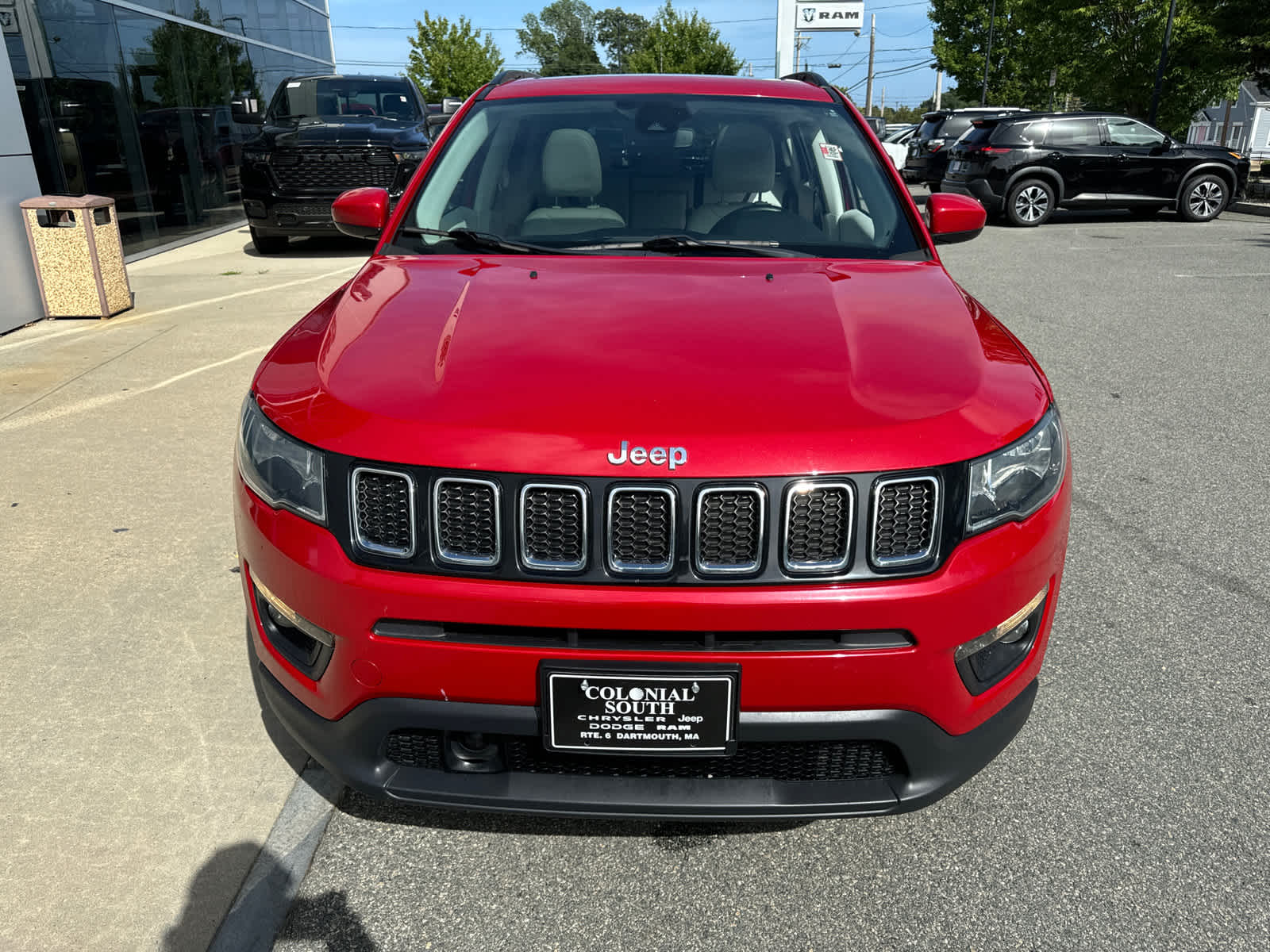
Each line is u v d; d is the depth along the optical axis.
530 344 1.96
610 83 3.30
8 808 2.21
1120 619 3.10
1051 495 1.90
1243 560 3.50
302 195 10.04
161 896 1.98
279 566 1.83
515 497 1.66
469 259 2.60
